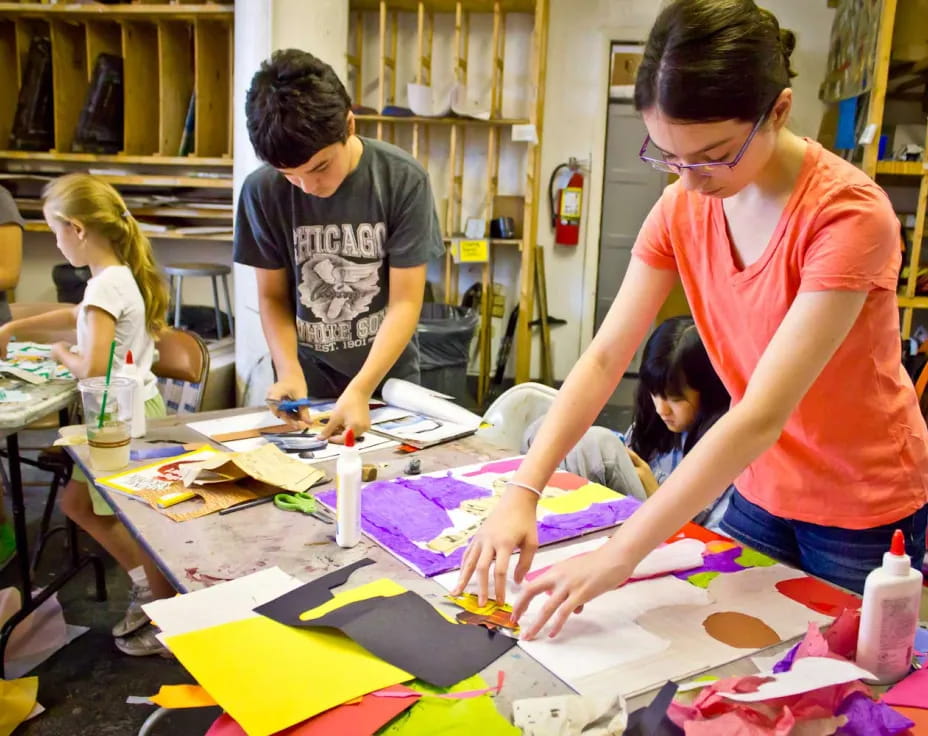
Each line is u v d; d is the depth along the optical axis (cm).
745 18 79
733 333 109
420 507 125
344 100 149
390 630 89
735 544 114
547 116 455
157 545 112
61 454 231
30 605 200
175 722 181
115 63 398
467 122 413
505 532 99
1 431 173
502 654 86
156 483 134
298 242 176
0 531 243
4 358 228
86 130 395
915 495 108
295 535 116
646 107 85
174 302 432
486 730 73
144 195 411
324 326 184
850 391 102
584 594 87
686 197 109
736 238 103
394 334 171
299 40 330
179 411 243
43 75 405
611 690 80
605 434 161
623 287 118
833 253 87
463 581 97
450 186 424
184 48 410
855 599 99
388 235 177
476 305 460
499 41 435
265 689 79
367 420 158
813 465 110
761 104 81
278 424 170
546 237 470
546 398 190
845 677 75
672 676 82
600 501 129
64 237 210
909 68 331
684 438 161
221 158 389
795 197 92
